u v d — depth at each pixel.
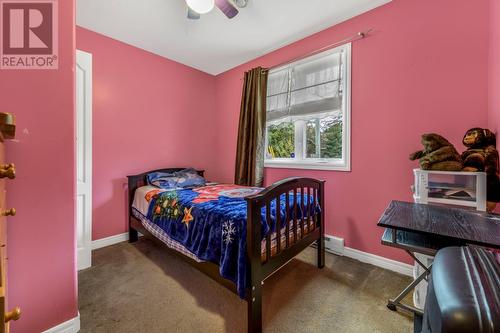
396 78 1.92
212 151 3.68
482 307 0.44
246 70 3.19
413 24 1.83
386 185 1.99
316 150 2.60
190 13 1.88
